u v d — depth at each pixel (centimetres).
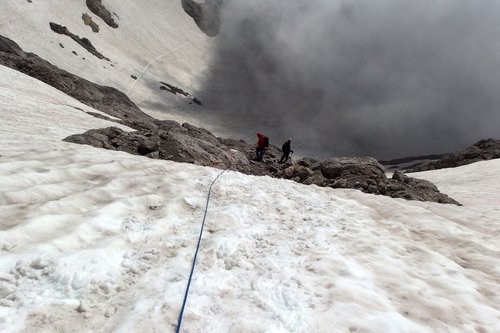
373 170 1670
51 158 1020
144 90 12581
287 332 426
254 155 2506
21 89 2858
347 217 948
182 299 464
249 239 696
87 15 13150
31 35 9638
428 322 488
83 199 736
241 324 425
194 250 614
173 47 17325
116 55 13075
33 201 685
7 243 504
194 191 950
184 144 1612
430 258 721
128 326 401
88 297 447
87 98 4862
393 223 959
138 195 830
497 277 678
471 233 929
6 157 959
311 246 700
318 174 1692
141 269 530
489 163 3416
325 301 501
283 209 944
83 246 561
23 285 443
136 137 1645
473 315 518
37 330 382
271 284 534
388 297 540
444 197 1639
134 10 16688
